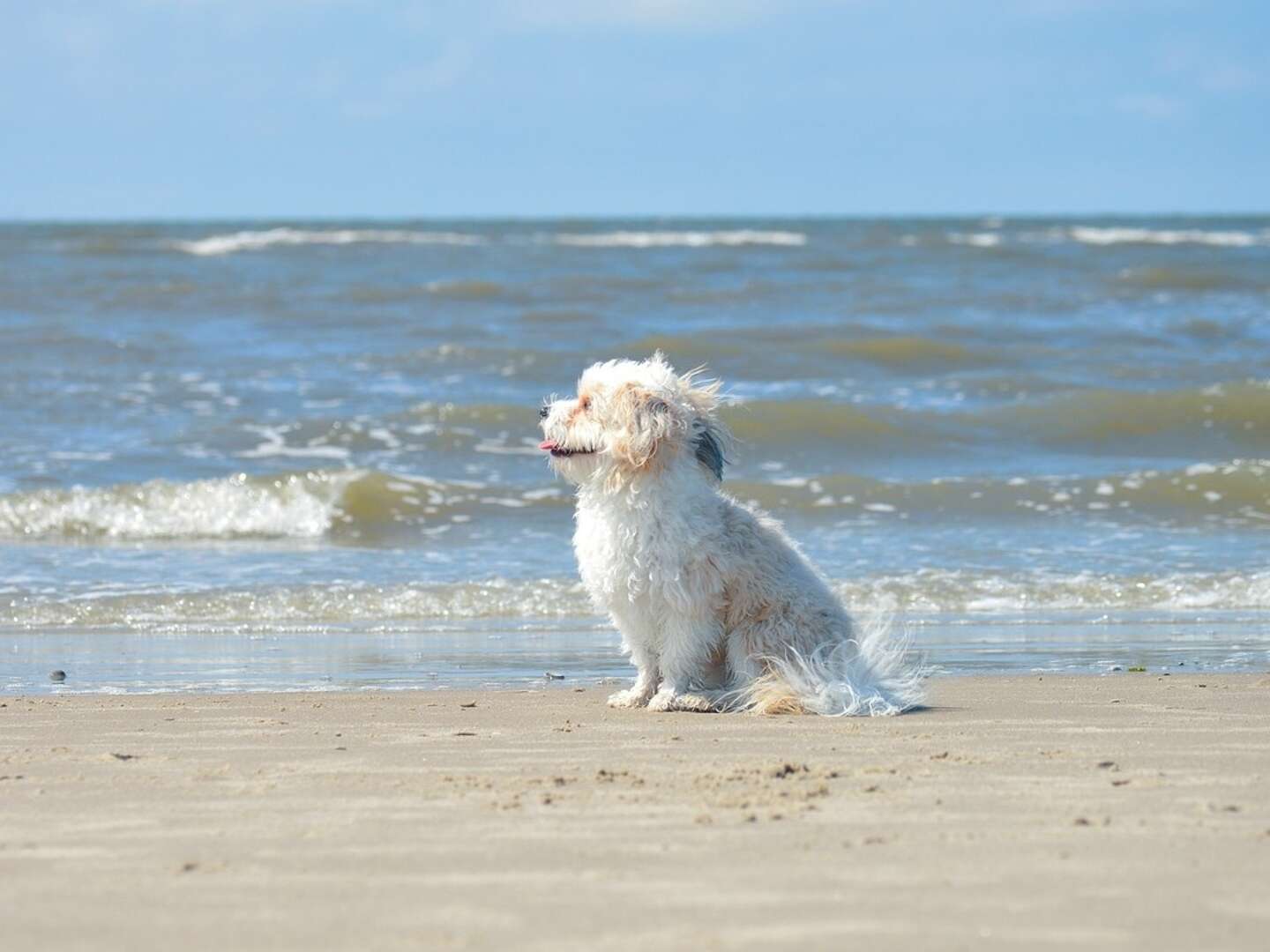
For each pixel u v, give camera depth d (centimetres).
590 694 815
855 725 691
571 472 741
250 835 462
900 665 792
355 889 400
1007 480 1619
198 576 1247
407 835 460
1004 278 3644
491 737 657
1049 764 577
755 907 381
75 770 577
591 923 369
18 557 1316
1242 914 373
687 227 7369
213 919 376
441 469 1709
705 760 596
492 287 3166
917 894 392
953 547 1373
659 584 732
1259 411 1988
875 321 2859
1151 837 453
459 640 1038
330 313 2864
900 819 478
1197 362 2430
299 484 1527
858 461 1808
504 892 396
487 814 489
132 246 4450
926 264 4006
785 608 746
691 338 2512
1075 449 1897
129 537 1438
